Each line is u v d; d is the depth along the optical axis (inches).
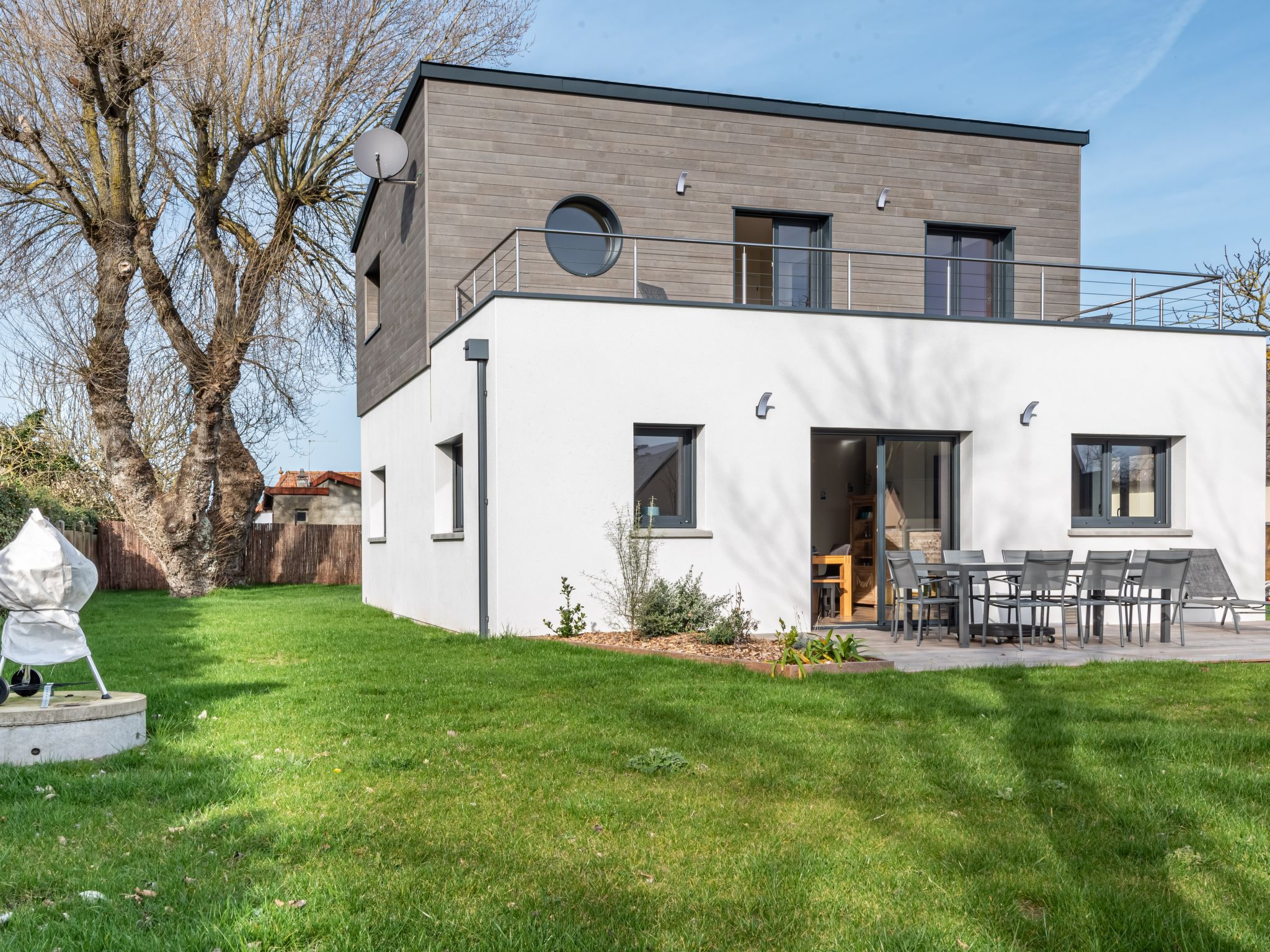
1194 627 463.2
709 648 372.8
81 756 213.8
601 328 431.5
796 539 451.2
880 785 191.5
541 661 354.6
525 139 516.1
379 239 655.1
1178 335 499.5
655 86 531.5
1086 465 495.8
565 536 425.1
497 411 418.6
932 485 483.2
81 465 1032.8
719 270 541.6
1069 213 603.8
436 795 185.3
